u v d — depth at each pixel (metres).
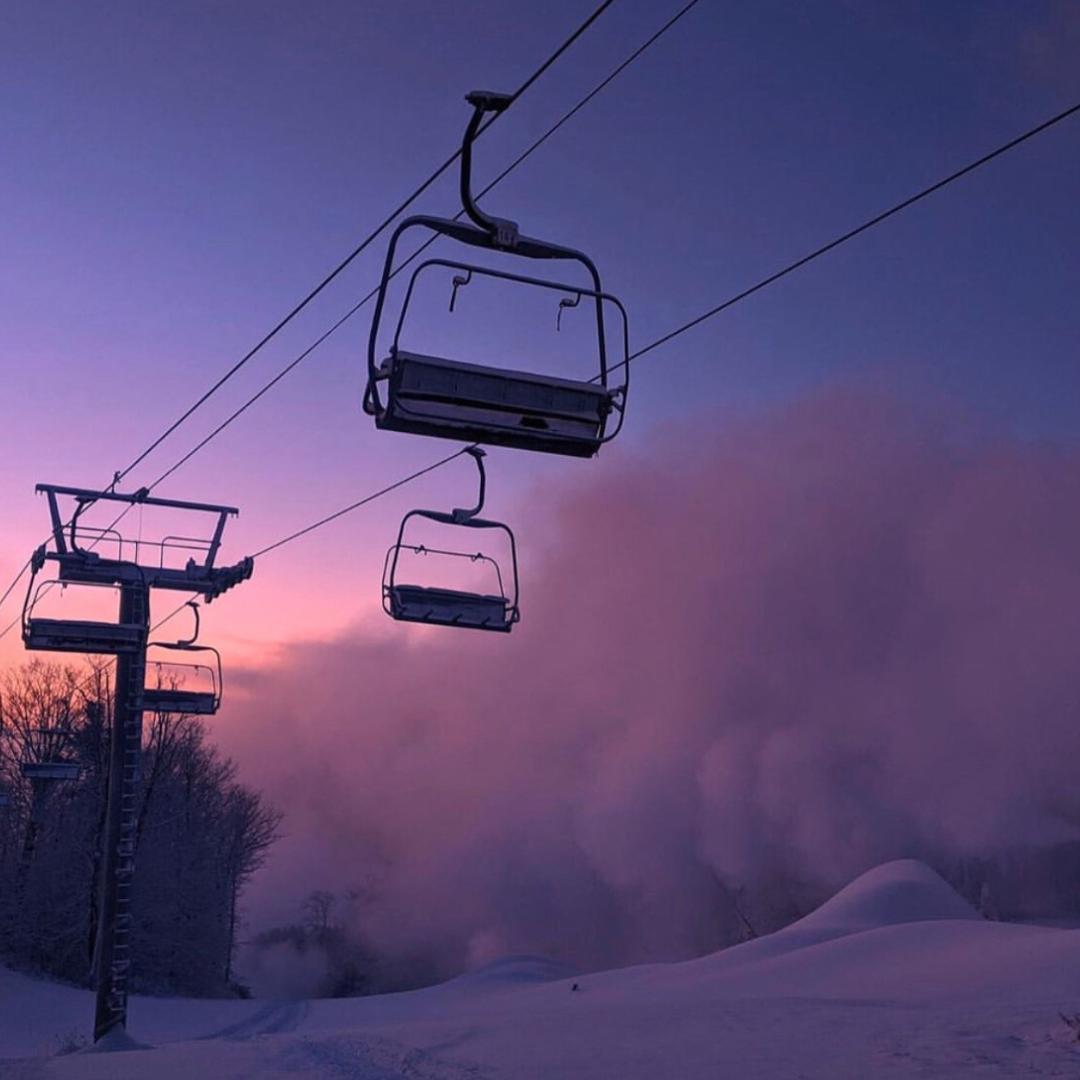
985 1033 15.14
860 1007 21.95
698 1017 20.38
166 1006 46.47
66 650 22.91
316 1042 18.61
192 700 24.08
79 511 22.25
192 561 23.86
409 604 12.63
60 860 55.16
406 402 6.54
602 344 7.02
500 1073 14.07
